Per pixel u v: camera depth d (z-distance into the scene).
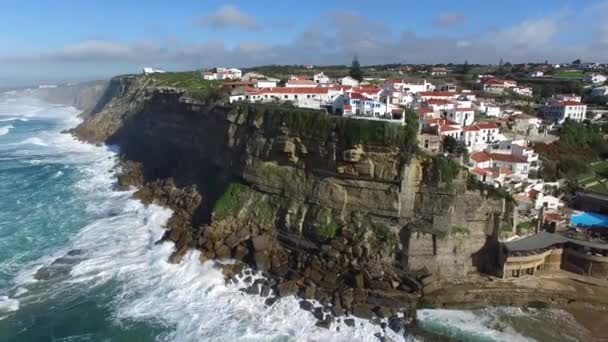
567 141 82.12
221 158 70.19
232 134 67.69
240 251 52.00
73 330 39.62
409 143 49.25
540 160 71.06
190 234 56.41
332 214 52.84
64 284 46.50
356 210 52.22
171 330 39.84
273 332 39.88
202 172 73.94
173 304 43.72
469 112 79.19
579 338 39.66
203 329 40.00
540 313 43.28
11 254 52.53
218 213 59.31
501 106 103.62
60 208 67.69
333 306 43.06
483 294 45.22
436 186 48.38
